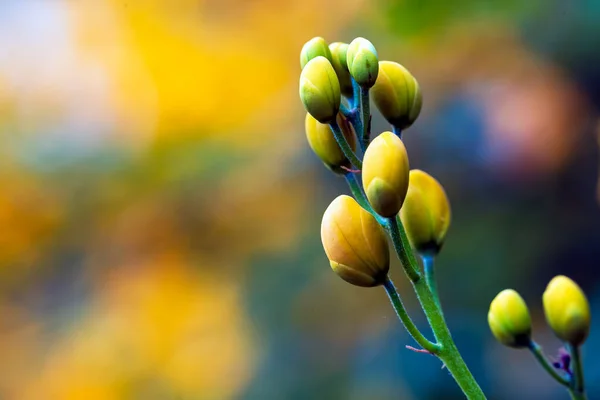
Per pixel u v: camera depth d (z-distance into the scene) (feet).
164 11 1.56
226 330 1.52
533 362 1.26
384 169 0.71
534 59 1.27
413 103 0.76
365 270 0.73
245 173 1.50
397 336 1.31
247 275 1.49
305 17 1.49
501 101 1.32
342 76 0.75
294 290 1.43
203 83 1.56
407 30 1.25
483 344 1.24
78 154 1.57
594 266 1.26
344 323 1.38
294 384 1.37
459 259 1.30
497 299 0.78
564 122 1.28
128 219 1.56
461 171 1.35
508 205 1.31
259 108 1.55
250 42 1.56
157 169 1.53
